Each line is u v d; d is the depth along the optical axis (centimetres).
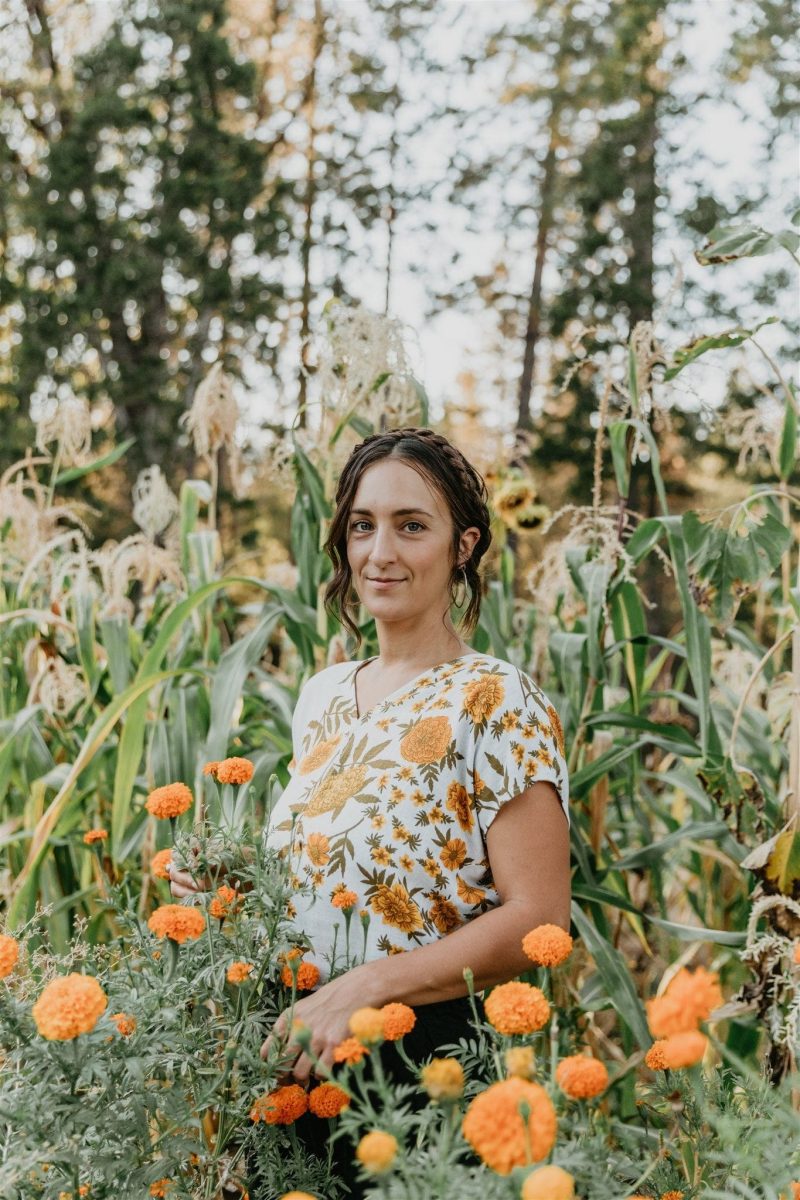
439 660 162
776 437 246
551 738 147
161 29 1520
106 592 321
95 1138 120
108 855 268
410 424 281
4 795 277
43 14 1584
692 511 212
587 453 1641
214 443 319
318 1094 127
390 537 157
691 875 321
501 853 142
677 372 222
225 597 354
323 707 171
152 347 1556
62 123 1562
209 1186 130
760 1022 204
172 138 1553
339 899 141
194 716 260
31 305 1427
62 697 308
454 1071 97
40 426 358
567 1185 87
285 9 1831
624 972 206
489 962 135
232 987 137
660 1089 140
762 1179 109
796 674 197
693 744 234
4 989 124
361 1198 139
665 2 1711
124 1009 127
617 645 240
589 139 1883
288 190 1623
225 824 158
